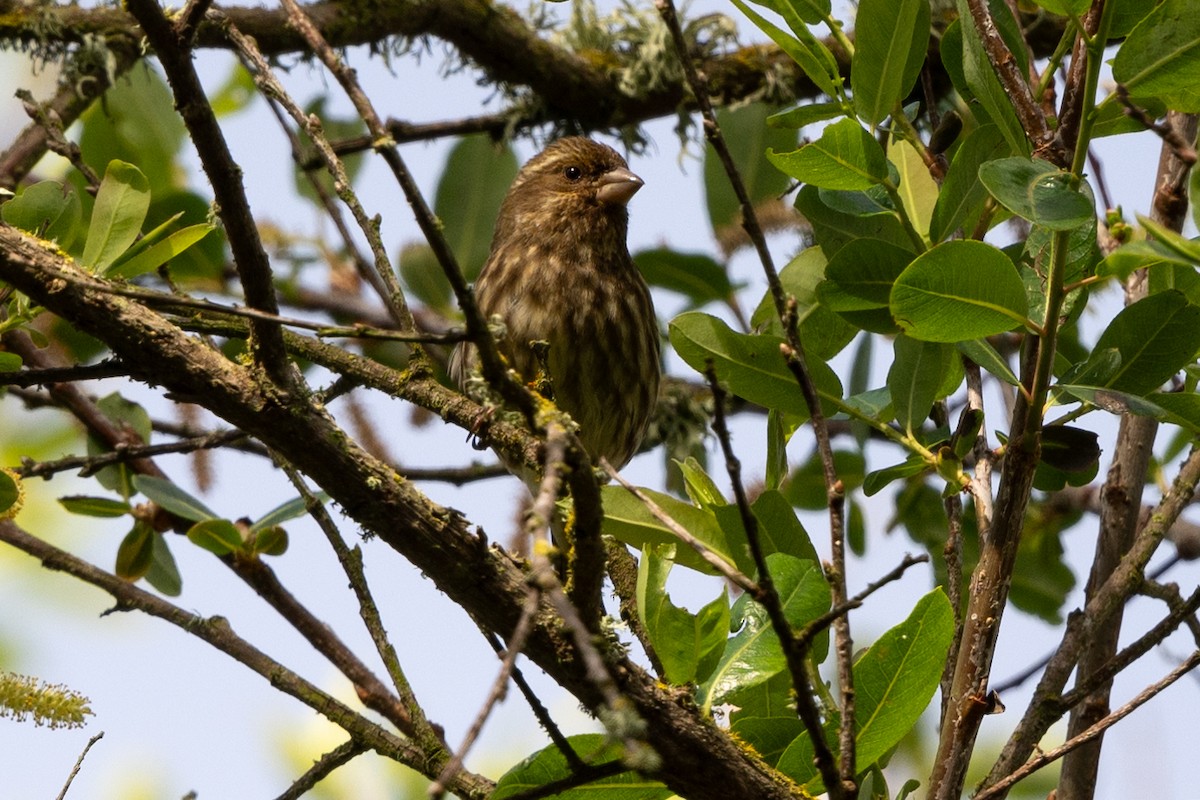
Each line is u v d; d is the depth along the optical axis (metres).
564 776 5.54
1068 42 5.95
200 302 4.64
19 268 5.30
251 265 5.18
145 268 6.06
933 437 6.99
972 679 5.64
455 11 10.45
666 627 5.44
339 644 7.82
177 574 8.92
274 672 7.01
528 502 9.23
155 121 10.88
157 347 5.34
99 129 10.83
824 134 5.89
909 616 5.60
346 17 10.12
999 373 5.83
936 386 6.46
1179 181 6.70
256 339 5.26
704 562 6.32
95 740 6.10
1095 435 6.14
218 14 5.79
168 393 5.57
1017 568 9.91
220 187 5.02
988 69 5.49
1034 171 5.09
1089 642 6.20
